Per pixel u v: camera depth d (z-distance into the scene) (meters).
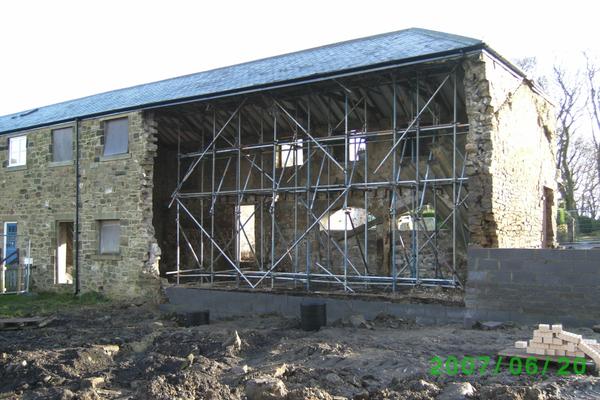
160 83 18.09
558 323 9.31
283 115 15.95
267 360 8.12
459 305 10.45
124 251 15.51
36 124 17.77
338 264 17.02
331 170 16.58
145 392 6.30
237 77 15.12
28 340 10.32
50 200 17.47
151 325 11.75
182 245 19.17
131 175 15.49
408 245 15.61
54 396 6.43
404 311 11.05
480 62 10.70
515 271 9.76
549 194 16.19
